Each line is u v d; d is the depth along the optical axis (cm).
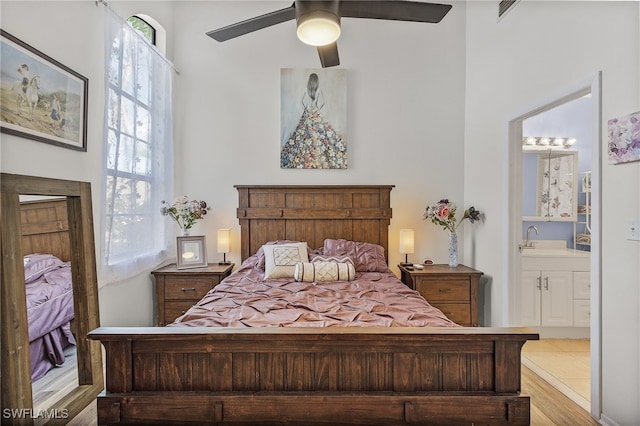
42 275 201
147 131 299
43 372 198
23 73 174
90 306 212
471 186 350
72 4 212
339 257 299
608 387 185
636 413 170
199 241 334
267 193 349
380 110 360
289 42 357
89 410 194
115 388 149
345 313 187
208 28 356
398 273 362
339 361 150
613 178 183
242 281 268
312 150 356
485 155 322
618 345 180
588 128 377
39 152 187
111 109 249
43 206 201
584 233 374
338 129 356
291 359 150
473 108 345
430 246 365
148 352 149
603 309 189
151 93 305
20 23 174
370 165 361
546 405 207
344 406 146
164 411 146
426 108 362
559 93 224
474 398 146
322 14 171
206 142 358
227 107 358
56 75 197
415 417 145
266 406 146
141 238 292
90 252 216
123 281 280
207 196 359
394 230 363
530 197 382
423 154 363
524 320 321
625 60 176
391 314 184
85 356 207
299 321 174
